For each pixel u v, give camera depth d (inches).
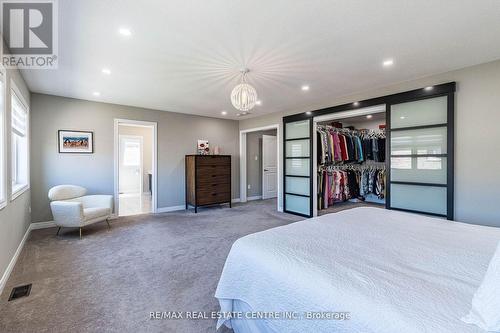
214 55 100.7
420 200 128.7
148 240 134.0
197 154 228.2
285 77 125.9
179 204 220.4
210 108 201.2
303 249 54.2
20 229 118.6
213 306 73.4
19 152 137.5
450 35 85.1
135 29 81.4
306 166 189.6
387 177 140.9
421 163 128.0
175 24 78.5
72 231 150.9
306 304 40.8
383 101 141.8
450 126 116.5
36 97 155.8
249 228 158.9
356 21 76.8
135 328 63.4
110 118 183.3
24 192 129.9
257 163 283.4
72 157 168.7
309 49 95.4
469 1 66.8
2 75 86.0
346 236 63.1
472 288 37.7
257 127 237.5
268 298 48.4
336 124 238.8
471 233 65.1
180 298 77.5
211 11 71.7
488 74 107.1
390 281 39.8
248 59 104.2
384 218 81.9
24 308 71.8
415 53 99.0
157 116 206.7
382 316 32.5
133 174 328.5
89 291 81.4
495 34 84.2
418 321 30.6
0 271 82.2
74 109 169.2
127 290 82.1
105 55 101.0
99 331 62.2
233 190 258.1
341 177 226.8
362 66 112.0
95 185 177.5
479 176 109.6
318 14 73.1
